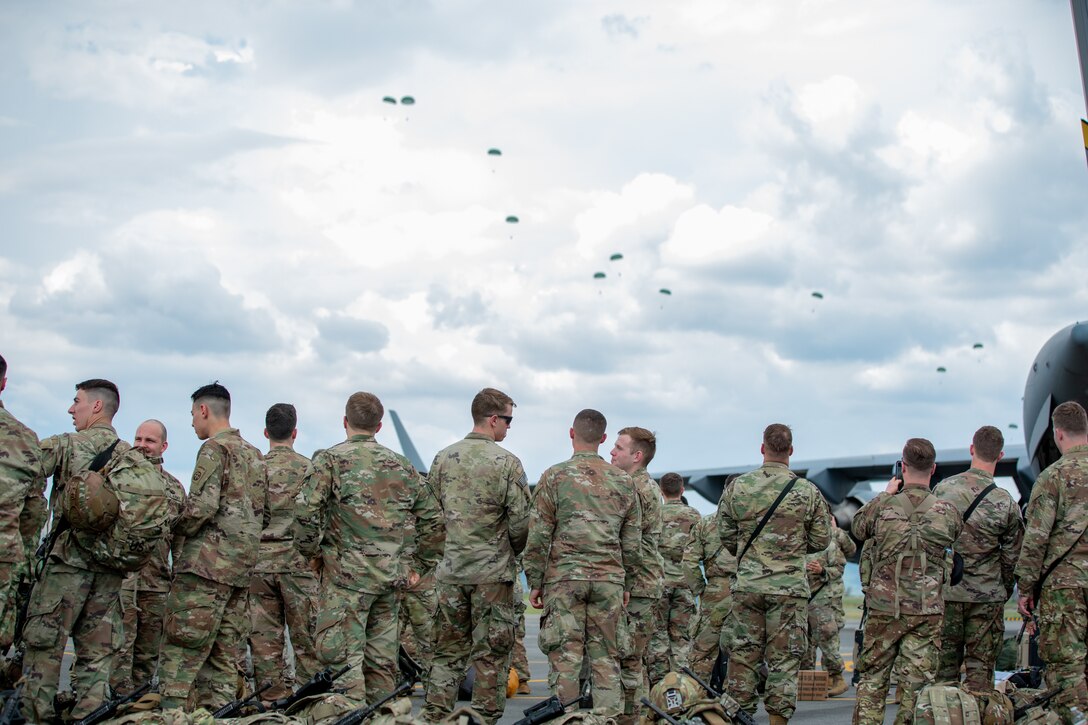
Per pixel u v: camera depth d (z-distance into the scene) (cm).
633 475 851
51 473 721
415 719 548
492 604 718
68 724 655
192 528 705
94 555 651
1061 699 712
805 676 1134
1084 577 712
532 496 771
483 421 747
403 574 732
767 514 762
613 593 698
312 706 632
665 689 617
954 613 800
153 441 775
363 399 735
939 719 626
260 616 818
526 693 1128
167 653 702
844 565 1165
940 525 736
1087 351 1388
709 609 992
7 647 591
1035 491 738
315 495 696
